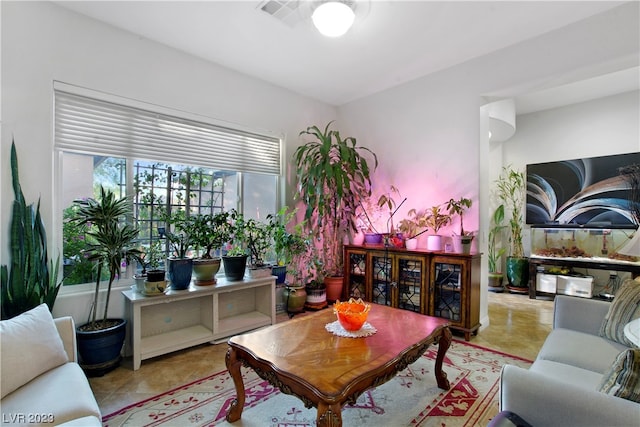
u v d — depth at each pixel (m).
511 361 2.51
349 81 3.66
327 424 1.23
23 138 2.19
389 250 3.43
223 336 2.88
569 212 4.51
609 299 4.10
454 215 3.28
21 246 2.10
